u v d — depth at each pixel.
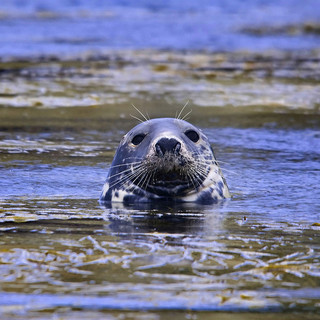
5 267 18.20
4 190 30.06
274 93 61.16
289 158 37.84
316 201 28.47
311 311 15.58
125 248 20.23
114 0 158.00
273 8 153.75
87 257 19.20
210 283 17.17
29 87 62.41
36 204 27.36
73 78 67.94
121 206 27.19
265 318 15.16
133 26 119.19
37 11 139.12
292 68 76.44
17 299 15.97
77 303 15.77
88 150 39.75
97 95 59.22
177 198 28.03
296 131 45.84
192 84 65.44
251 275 17.84
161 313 15.30
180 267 18.38
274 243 21.19
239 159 37.44
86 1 155.62
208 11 147.38
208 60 82.12
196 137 28.36
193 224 23.97
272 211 26.47
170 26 120.06
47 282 17.11
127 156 28.20
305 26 122.19
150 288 16.77
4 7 142.75
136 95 59.66
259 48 94.75
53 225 23.52
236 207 27.12
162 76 70.06
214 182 28.66
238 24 124.19
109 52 87.88
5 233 22.12
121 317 15.02
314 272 18.14
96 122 48.75
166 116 51.12
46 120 49.12
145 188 27.91
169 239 21.50
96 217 25.02
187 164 26.38
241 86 64.50
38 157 37.59
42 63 77.44
